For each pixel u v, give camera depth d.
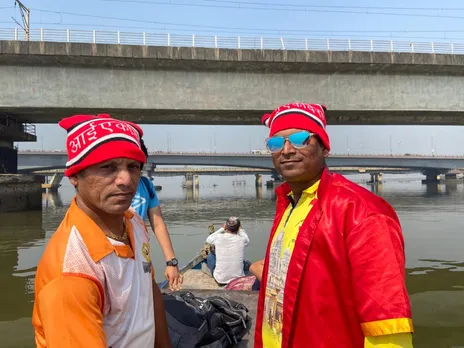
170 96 19.34
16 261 10.33
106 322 1.58
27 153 51.41
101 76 18.81
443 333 5.28
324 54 19.45
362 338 1.53
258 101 19.86
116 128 1.62
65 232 1.58
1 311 6.50
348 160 59.22
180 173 77.31
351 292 1.54
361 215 1.52
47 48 17.78
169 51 18.67
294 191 1.94
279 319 1.78
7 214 21.44
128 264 1.67
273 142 1.83
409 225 16.98
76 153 1.58
